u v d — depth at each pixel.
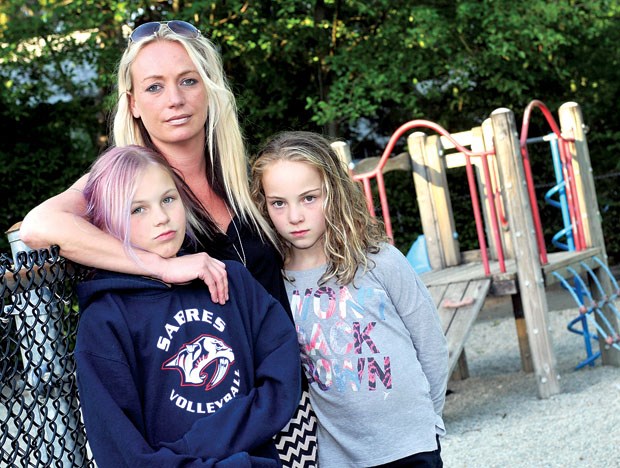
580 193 6.56
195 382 2.04
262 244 2.51
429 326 2.67
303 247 2.61
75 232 2.04
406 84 10.76
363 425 2.55
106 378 1.95
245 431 2.03
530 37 9.80
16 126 9.97
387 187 10.98
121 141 2.52
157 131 2.44
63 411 2.27
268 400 2.09
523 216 5.60
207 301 2.12
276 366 2.15
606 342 6.22
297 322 2.62
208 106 2.50
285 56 10.31
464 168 11.02
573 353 7.08
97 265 2.06
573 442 4.55
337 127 11.09
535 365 5.64
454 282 5.81
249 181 2.67
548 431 4.81
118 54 9.29
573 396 5.54
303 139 2.62
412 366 2.60
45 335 2.07
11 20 9.26
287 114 11.07
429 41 9.20
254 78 10.45
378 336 2.58
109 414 1.91
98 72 9.71
